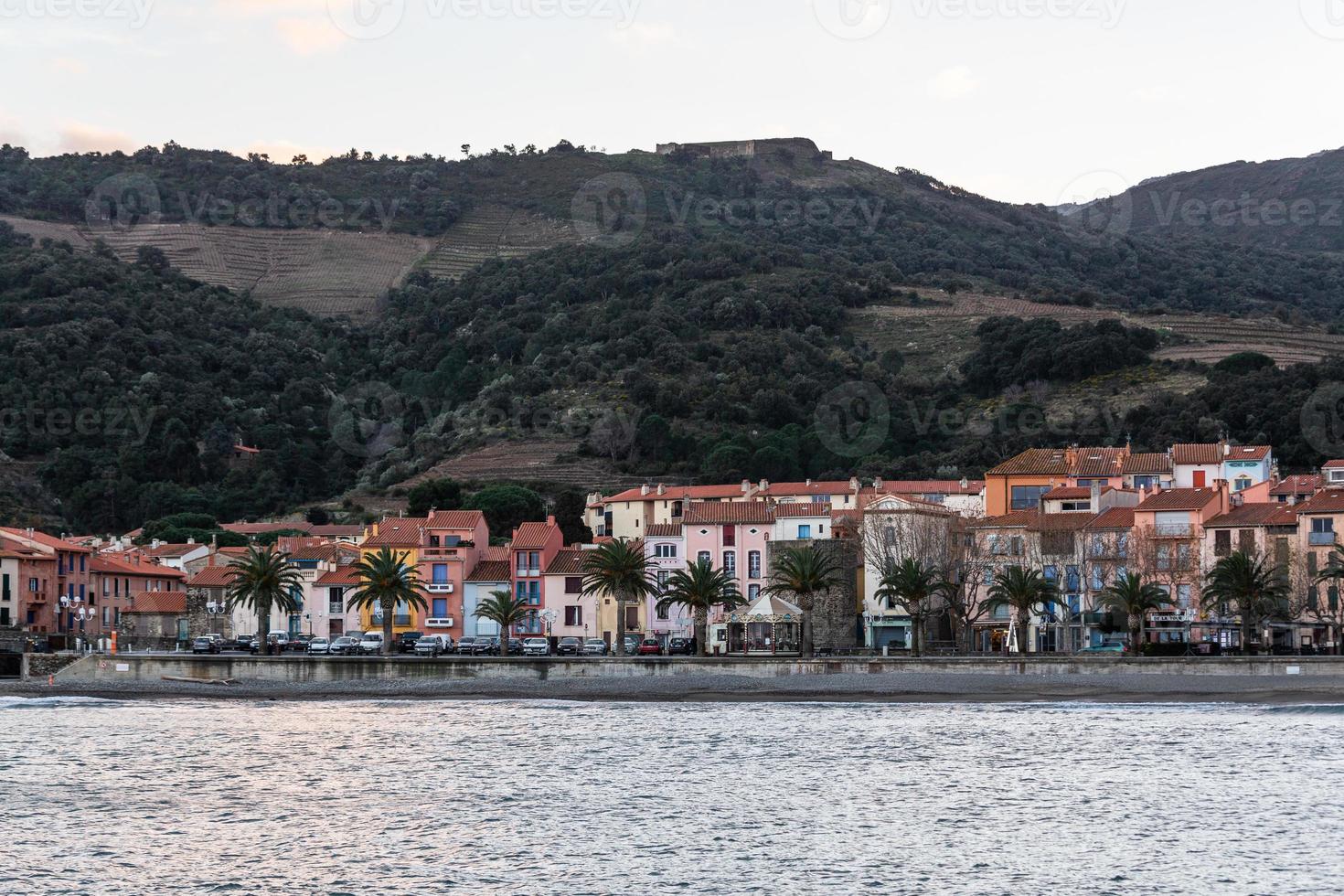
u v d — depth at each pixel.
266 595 190.75
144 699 178.25
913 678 166.62
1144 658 164.88
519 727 144.88
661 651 194.50
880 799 105.50
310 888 83.75
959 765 118.69
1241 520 187.88
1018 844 91.56
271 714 158.88
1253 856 87.81
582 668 175.38
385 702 171.00
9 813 103.44
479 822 99.56
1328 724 137.88
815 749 127.94
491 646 195.75
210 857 90.75
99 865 88.94
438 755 126.69
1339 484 199.00
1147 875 84.12
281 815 102.62
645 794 108.50
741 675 172.00
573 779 114.56
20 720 155.12
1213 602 183.12
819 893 81.38
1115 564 190.50
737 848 91.19
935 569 187.50
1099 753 123.12
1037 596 179.00
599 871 86.12
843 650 197.62
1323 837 92.00
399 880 85.06
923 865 86.94
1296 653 178.12
